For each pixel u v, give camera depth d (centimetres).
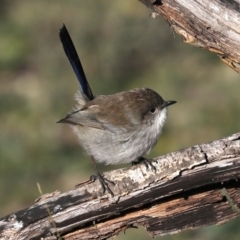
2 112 1734
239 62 855
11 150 1580
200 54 1769
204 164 803
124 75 1764
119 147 937
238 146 803
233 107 1570
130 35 1814
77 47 1836
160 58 1791
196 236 1223
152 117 944
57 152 1571
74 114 959
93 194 812
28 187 1495
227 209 835
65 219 812
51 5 2011
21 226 805
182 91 1670
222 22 829
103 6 1912
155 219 829
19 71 1905
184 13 838
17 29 2017
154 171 812
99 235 828
